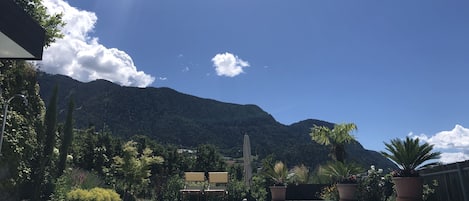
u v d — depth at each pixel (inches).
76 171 617.3
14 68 461.4
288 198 678.5
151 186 912.9
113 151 1074.7
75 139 1007.0
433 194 410.0
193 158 1362.0
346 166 485.7
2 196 410.9
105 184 706.8
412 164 362.6
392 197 469.7
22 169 431.8
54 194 479.8
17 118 428.1
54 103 567.8
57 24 521.3
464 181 343.0
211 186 789.9
